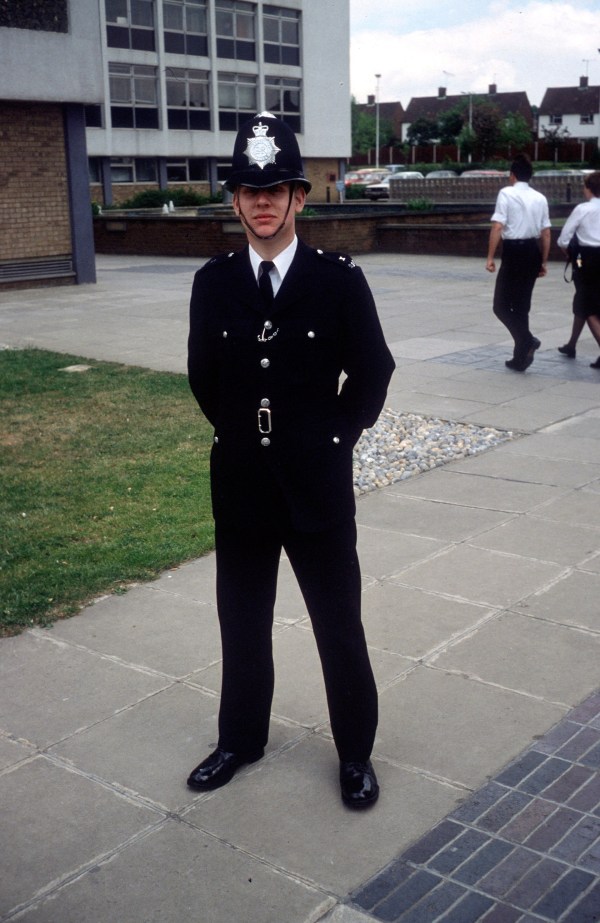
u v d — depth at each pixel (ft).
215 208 103.76
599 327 31.65
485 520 18.01
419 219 82.33
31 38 51.65
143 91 147.43
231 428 9.36
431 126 290.97
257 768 10.52
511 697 11.82
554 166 202.69
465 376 30.60
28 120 54.03
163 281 59.98
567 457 21.94
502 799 9.86
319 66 167.53
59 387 29.63
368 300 9.25
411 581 15.28
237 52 156.66
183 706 11.79
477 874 8.77
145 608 14.47
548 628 13.60
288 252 9.07
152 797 10.04
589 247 30.63
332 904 8.45
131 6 142.72
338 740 10.02
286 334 9.02
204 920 8.29
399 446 23.16
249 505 9.47
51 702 11.90
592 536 17.08
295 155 8.93
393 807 9.78
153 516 18.28
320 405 9.30
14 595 14.74
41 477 20.76
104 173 145.38
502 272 29.78
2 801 9.98
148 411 26.50
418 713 11.50
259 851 9.18
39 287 56.54
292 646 13.23
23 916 8.38
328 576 9.60
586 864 8.86
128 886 8.73
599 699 11.75
